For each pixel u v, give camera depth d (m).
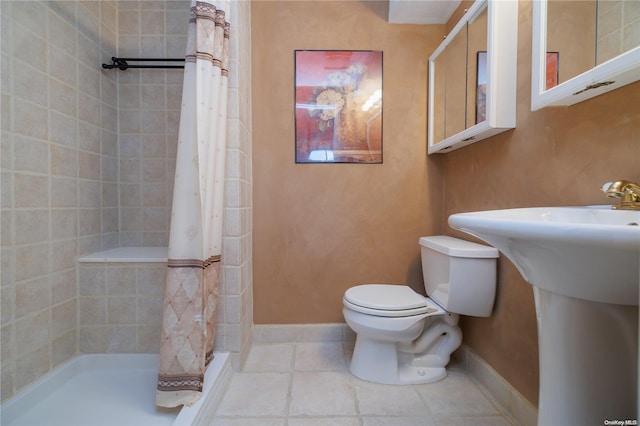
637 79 0.73
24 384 1.18
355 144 1.83
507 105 1.17
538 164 1.05
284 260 1.84
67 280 1.40
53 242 1.32
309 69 1.80
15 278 1.15
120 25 1.76
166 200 1.79
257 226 1.83
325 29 1.80
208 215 1.23
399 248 1.86
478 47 1.29
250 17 1.77
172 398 1.12
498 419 1.16
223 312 1.48
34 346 1.23
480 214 0.78
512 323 1.20
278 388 1.36
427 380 1.41
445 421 1.15
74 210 1.44
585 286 0.58
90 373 1.45
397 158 1.84
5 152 1.11
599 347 0.62
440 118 1.69
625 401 0.61
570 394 0.65
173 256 1.16
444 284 1.39
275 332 1.83
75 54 1.45
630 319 0.60
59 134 1.35
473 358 1.47
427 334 1.47
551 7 0.93
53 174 1.32
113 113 1.73
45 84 1.28
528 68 1.11
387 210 1.85
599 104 0.83
